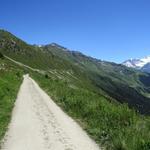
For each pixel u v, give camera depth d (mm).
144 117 23281
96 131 19594
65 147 15883
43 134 18625
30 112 26719
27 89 50281
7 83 48156
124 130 18484
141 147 15148
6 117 23359
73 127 21141
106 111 25422
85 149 15680
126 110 24391
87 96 40719
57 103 34500
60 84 68312
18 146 15859
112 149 15820
